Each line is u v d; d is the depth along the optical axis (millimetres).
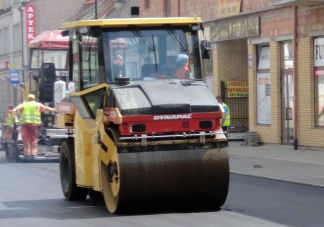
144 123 23219
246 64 58656
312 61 46750
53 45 51031
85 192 27922
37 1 100375
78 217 23875
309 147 46875
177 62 25312
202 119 23719
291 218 22750
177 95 23766
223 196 24109
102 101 24719
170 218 23000
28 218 23938
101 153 24266
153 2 68250
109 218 23406
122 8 78500
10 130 49562
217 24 57719
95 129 24859
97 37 25094
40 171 40094
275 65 50469
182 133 23594
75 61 26406
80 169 26281
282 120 50406
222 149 23969
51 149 46562
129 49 25078
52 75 37000
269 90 51906
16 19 112188
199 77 25438
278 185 32125
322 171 36344
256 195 28625
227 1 55594
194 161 23594
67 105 28188
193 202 24234
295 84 47906
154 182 23266
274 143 50781
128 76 24891
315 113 46750
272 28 50625
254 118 53406
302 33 47219
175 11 64250
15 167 43062
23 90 55344
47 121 47938
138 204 23625
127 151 23125
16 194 30172
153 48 25203
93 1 91312
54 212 25172
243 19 53938
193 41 25641
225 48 58344
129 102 23219
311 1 44000
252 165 40156
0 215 24641
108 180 24312
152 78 25047
